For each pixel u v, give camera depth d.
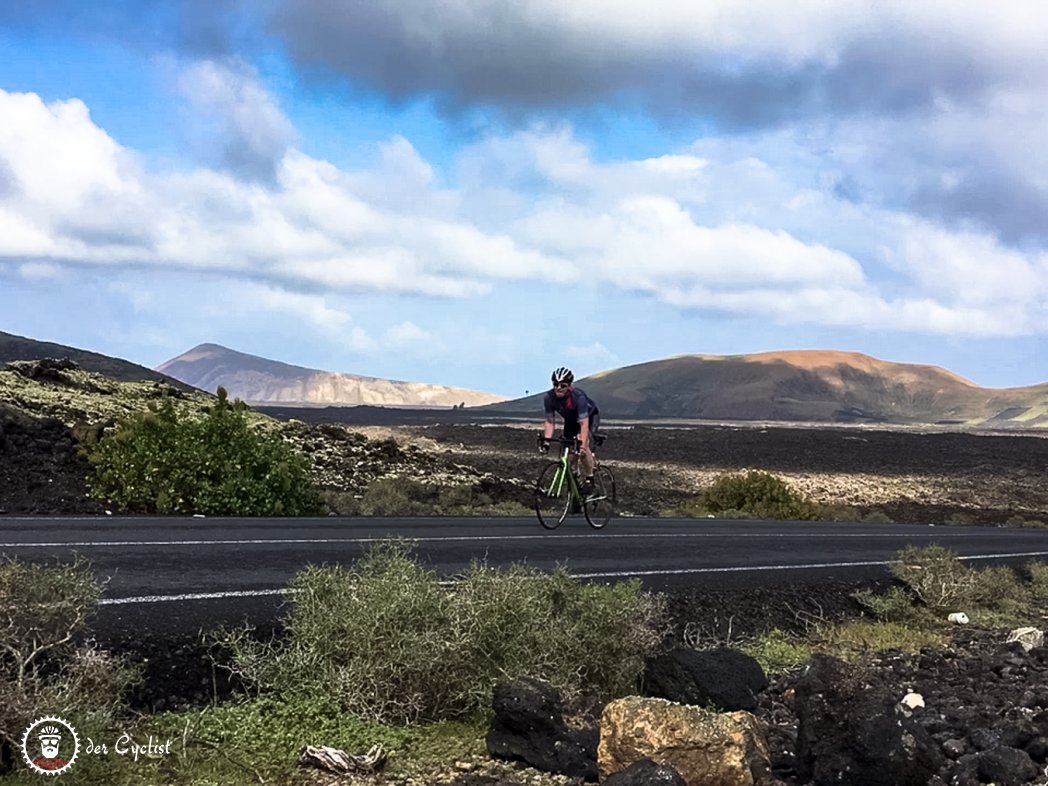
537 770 4.86
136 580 7.98
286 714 5.25
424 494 22.80
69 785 4.25
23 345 150.25
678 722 4.55
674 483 45.88
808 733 4.77
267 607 7.14
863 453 78.75
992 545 17.73
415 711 5.49
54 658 5.20
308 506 17.38
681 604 9.07
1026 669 7.67
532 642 5.98
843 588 10.91
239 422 17.39
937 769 4.71
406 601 5.84
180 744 4.80
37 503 14.53
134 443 16.33
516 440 72.81
